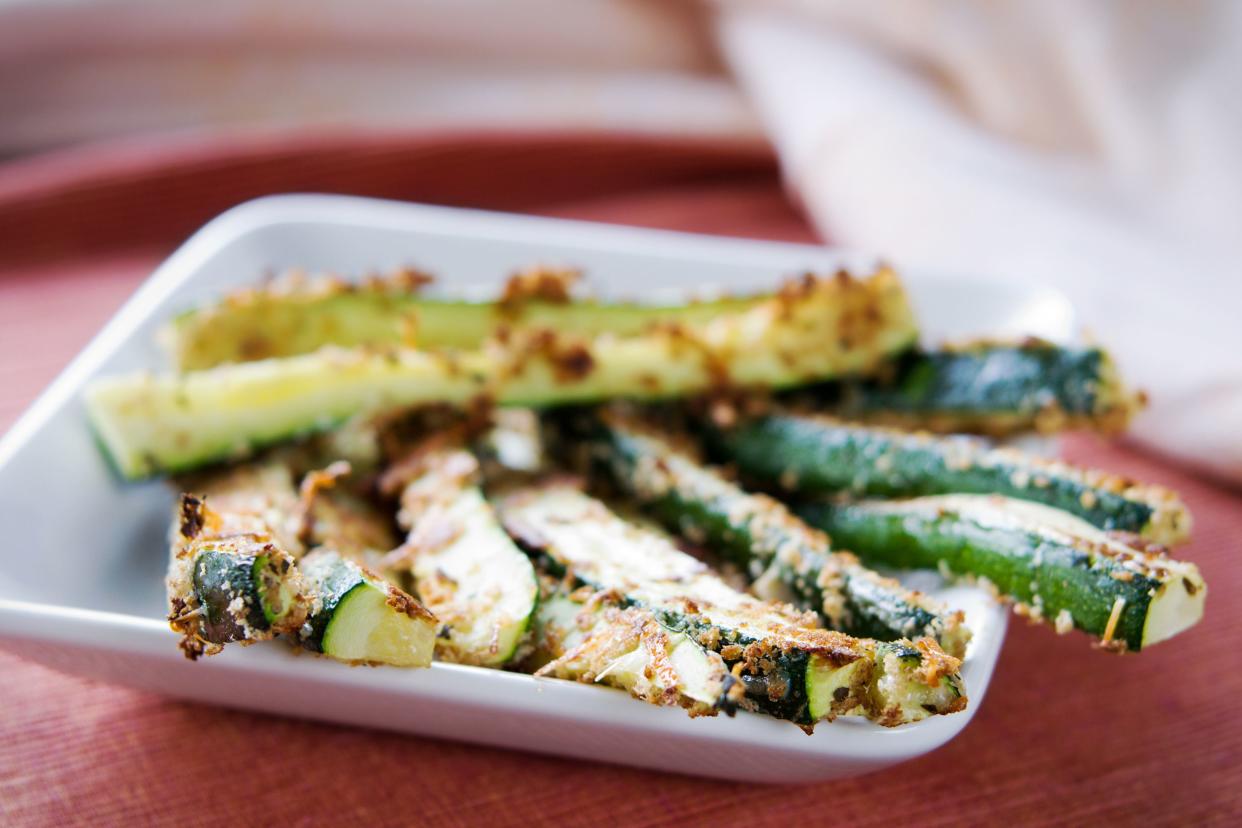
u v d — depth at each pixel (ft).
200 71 2.00
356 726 1.03
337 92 2.05
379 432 1.15
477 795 1.01
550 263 1.35
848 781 1.03
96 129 1.99
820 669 0.92
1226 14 1.49
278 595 0.93
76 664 0.99
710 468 1.15
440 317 1.22
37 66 1.92
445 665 0.95
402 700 0.96
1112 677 1.11
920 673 0.92
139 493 1.14
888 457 1.11
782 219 1.69
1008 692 1.09
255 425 1.13
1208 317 1.33
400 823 0.99
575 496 1.10
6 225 1.53
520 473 1.15
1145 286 1.38
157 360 1.21
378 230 1.36
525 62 2.07
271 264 1.34
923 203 1.52
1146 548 1.00
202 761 1.02
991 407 1.17
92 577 1.09
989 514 1.04
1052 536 1.01
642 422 1.18
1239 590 1.18
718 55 2.04
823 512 1.12
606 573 1.01
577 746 0.99
